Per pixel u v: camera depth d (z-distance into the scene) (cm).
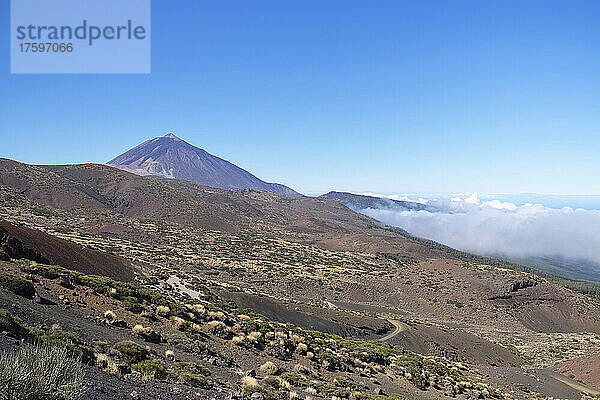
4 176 15100
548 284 12600
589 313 11544
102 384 938
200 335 2133
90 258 4122
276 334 2628
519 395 3816
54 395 643
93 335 1459
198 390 1246
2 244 2659
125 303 2059
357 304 9131
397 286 11075
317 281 10212
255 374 1798
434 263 13875
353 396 1872
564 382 4997
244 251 12662
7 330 1046
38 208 13250
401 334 5988
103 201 17500
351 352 3192
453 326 8644
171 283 4700
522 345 7638
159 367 1292
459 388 3133
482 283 11606
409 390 2680
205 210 18588
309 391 1752
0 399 582
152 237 12131
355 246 17450
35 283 1858
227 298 5144
